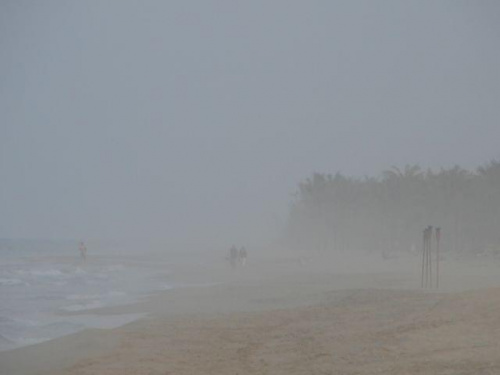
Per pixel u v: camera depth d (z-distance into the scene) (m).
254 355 30.11
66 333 40.41
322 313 44.94
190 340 35.66
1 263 142.62
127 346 34.31
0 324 44.41
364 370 24.50
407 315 39.19
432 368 23.61
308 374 24.80
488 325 30.86
